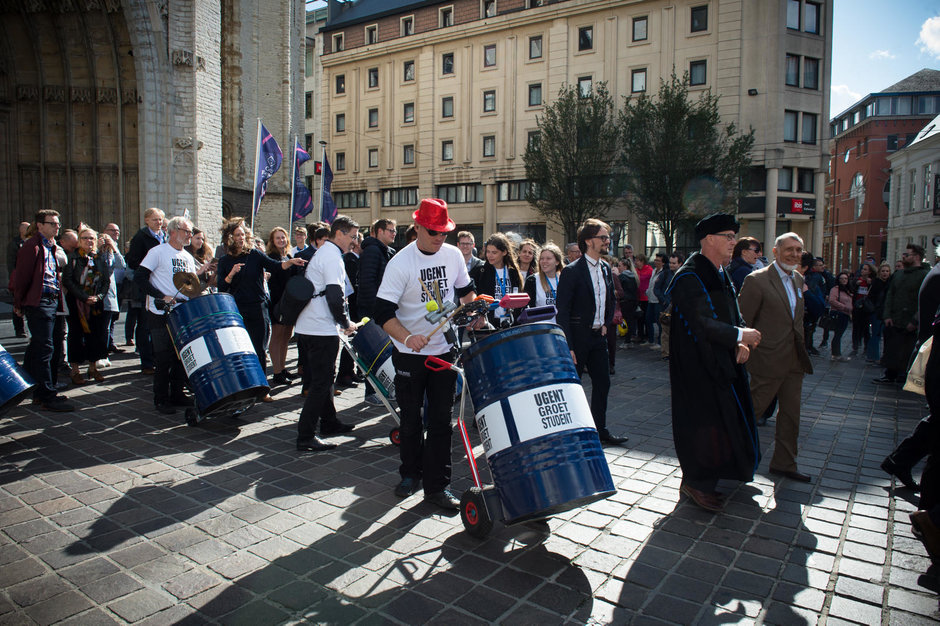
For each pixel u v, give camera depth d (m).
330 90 45.81
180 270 6.33
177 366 6.40
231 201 21.94
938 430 3.54
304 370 7.04
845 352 12.57
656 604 2.92
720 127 31.64
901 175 40.25
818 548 3.53
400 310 4.05
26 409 6.21
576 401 3.34
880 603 2.96
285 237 7.90
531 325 3.40
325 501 4.11
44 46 15.38
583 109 31.58
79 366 8.50
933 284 4.80
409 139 42.19
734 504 4.19
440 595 2.96
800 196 31.97
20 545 3.41
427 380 4.09
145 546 3.43
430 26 40.78
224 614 2.79
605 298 5.54
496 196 38.94
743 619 2.81
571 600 2.94
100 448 5.09
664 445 5.52
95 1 14.70
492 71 38.31
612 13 33.91
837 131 62.41
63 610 2.80
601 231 5.36
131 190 15.96
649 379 8.80
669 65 32.66
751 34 30.88
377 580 3.10
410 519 3.84
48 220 6.06
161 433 5.55
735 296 4.30
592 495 3.17
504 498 3.28
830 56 31.92
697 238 4.25
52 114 15.79
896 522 3.92
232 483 4.39
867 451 5.44
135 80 15.56
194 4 15.48
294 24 27.31
